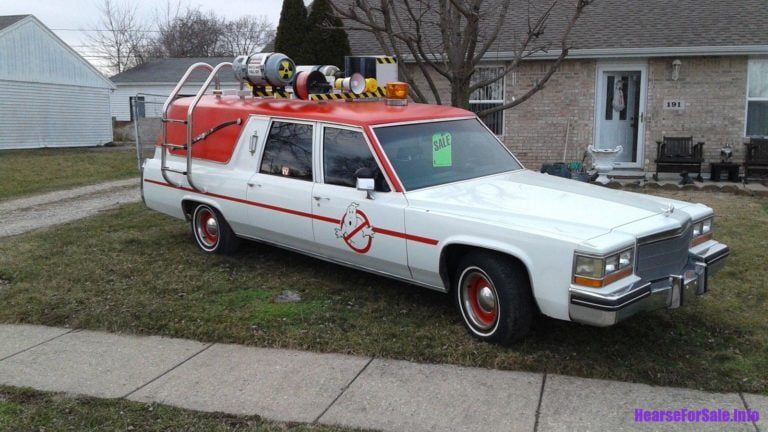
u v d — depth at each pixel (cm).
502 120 1409
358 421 376
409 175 532
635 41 1312
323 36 1394
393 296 585
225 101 721
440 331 500
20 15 2562
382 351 466
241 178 657
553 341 475
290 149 615
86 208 1127
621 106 1373
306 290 607
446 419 376
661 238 438
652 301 428
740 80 1302
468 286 486
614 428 361
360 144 551
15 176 1611
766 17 1344
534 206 473
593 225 433
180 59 4009
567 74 1362
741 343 465
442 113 604
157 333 519
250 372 445
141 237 833
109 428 372
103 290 618
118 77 3678
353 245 550
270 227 635
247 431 366
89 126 2866
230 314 544
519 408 386
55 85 2673
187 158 698
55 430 370
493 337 466
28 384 433
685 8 1418
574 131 1380
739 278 609
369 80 692
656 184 1224
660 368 429
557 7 1452
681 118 1338
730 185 1197
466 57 820
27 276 669
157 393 417
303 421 377
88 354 482
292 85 704
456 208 483
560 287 418
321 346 480
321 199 570
